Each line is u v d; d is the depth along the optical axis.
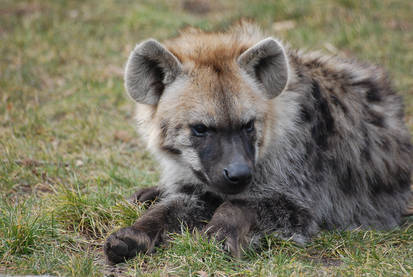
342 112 8.75
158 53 7.55
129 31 18.64
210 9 20.52
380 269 6.88
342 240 7.98
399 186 9.43
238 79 7.64
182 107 7.56
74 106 14.02
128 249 7.11
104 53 17.23
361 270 6.86
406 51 17.03
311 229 8.13
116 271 6.92
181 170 8.30
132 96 7.82
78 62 16.66
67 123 13.20
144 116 8.33
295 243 7.76
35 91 14.71
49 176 10.51
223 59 7.81
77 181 9.98
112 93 14.83
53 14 19.33
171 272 6.85
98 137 12.59
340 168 8.72
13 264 7.02
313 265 7.23
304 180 8.27
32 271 6.73
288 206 8.05
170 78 7.73
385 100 9.41
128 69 7.67
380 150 9.04
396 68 16.17
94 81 15.33
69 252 7.61
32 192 9.70
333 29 18.33
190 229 7.98
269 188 8.09
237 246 7.26
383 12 18.92
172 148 7.80
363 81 9.24
